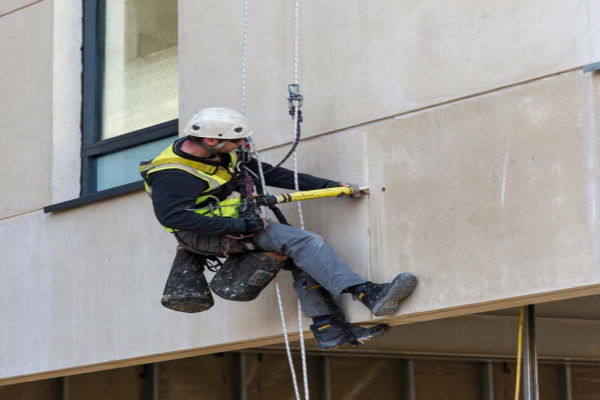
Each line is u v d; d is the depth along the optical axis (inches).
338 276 436.1
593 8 398.3
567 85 401.4
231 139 433.1
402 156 450.0
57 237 592.7
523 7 419.2
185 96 547.2
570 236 393.1
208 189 438.0
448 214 430.6
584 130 394.3
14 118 632.4
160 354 537.0
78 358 571.2
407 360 697.6
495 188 417.4
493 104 422.9
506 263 409.7
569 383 711.1
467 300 419.5
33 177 613.9
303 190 466.3
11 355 606.2
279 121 499.8
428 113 443.5
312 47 491.5
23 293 605.9
